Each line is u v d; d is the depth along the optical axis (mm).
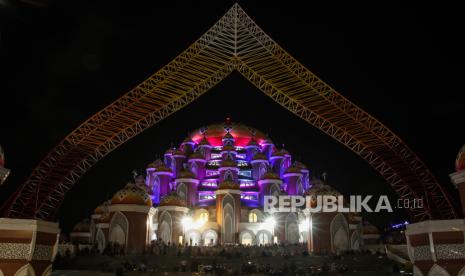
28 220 32719
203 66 61656
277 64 61375
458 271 31344
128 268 49469
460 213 57281
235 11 62531
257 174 81938
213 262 51781
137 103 59938
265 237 72875
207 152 84875
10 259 32062
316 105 61312
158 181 82812
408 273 47000
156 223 74938
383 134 59438
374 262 52688
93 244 67188
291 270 48969
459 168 31531
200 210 75250
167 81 60375
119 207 62281
